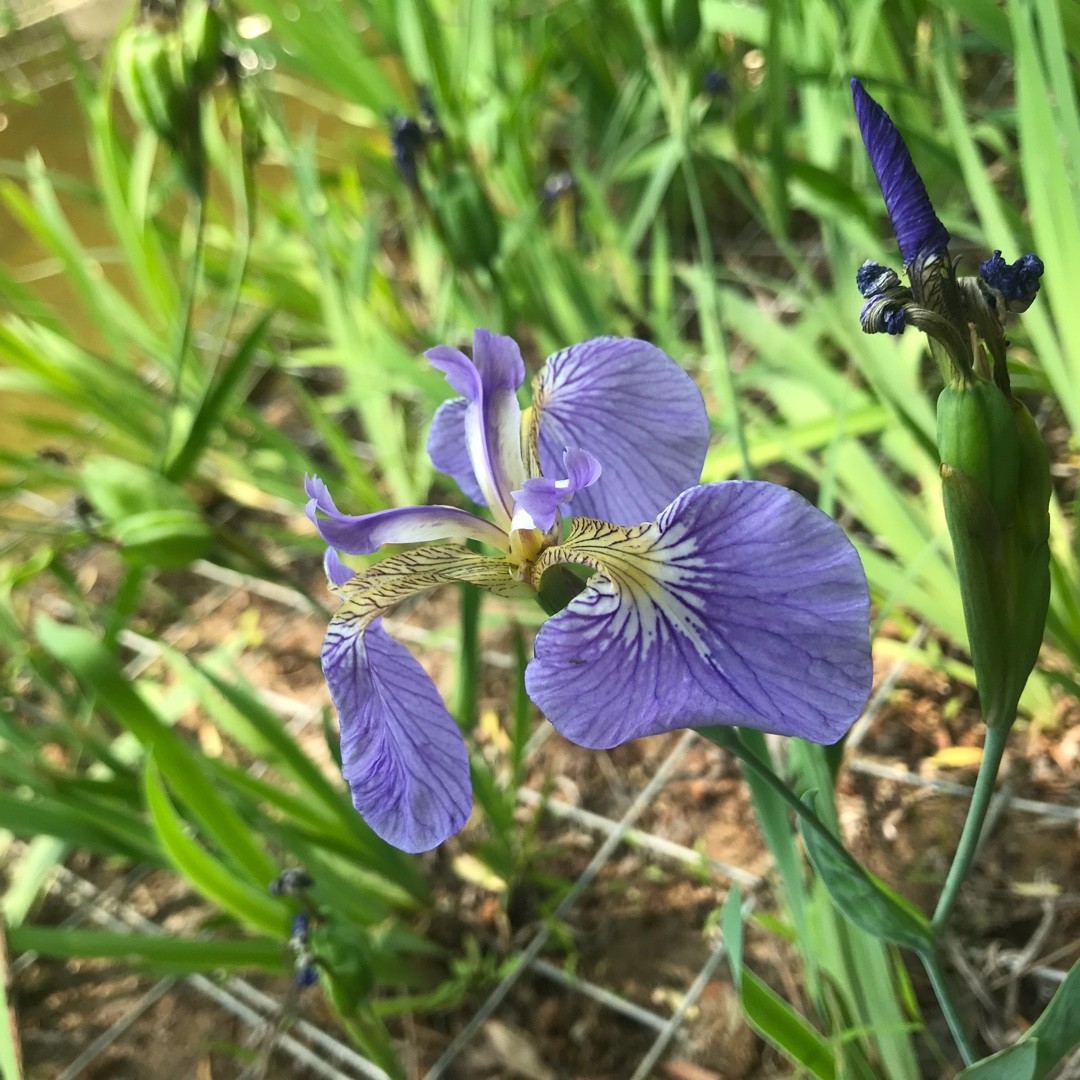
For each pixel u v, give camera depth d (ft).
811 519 0.51
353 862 1.22
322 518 0.63
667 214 2.19
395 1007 1.15
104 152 1.86
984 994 1.01
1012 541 0.55
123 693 1.05
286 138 1.75
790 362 1.41
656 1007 1.13
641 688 0.53
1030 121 1.05
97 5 2.88
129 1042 1.28
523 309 1.64
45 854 1.35
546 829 1.34
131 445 1.96
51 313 1.94
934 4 1.50
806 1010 1.04
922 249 0.52
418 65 1.82
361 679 0.64
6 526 1.47
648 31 1.24
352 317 1.73
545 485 0.60
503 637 1.61
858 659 0.50
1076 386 1.12
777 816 0.81
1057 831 1.13
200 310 2.35
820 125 1.64
